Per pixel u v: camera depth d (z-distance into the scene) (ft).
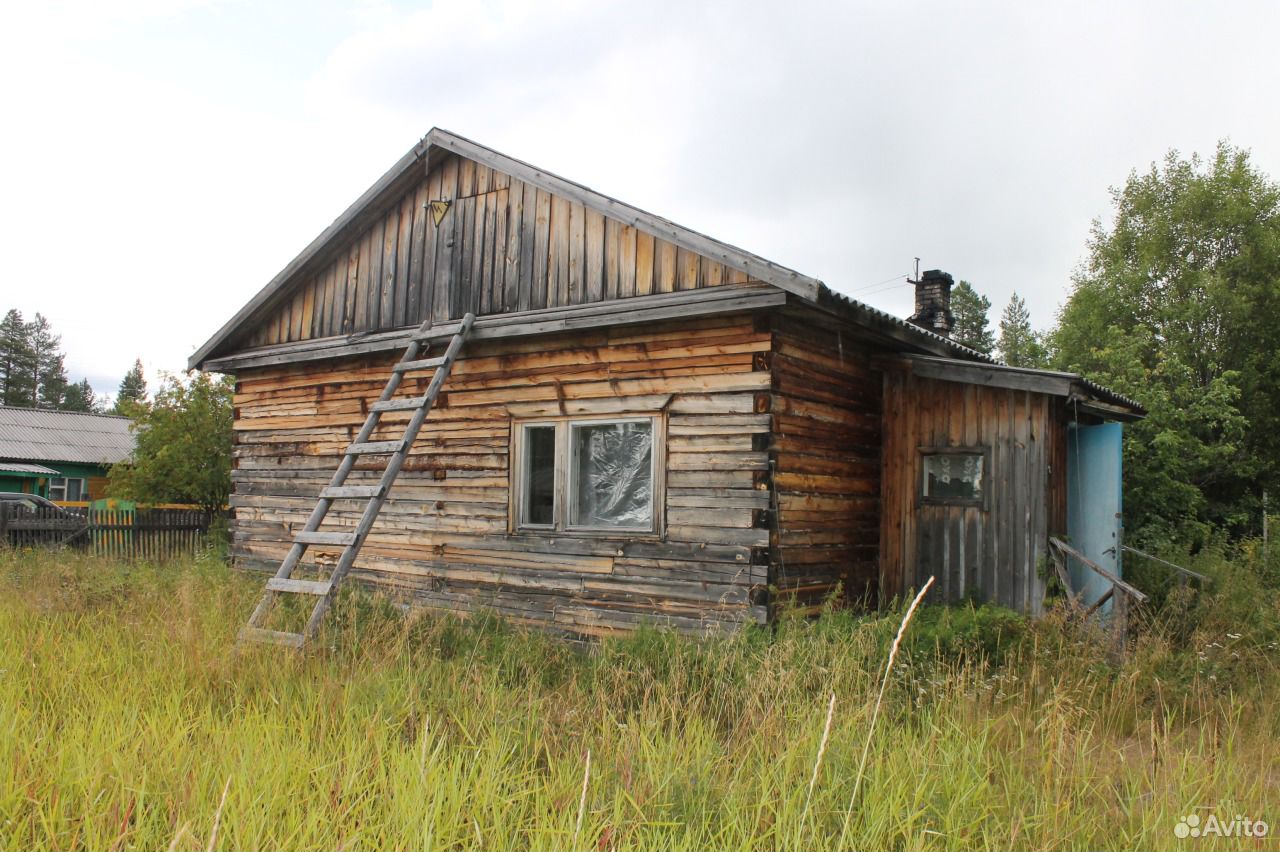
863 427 34.86
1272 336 90.17
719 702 21.58
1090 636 26.35
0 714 15.51
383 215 40.32
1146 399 57.67
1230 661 25.53
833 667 21.63
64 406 290.15
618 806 12.65
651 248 31.65
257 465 43.93
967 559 33.35
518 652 27.02
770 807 13.25
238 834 11.22
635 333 32.32
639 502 32.17
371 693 19.25
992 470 33.12
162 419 75.56
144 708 17.89
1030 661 24.90
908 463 34.91
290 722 16.84
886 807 13.46
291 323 43.14
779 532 29.32
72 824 11.98
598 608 32.01
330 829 11.88
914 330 33.27
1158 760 17.26
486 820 12.74
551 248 34.45
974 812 13.78
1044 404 32.19
